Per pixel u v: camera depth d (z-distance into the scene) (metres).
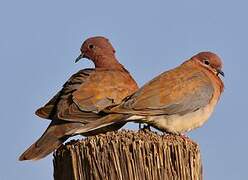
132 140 8.58
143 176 8.38
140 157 8.39
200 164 8.95
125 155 8.38
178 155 8.55
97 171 8.45
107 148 8.45
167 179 8.47
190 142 8.86
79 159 8.65
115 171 8.38
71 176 8.73
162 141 8.59
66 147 9.03
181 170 8.55
